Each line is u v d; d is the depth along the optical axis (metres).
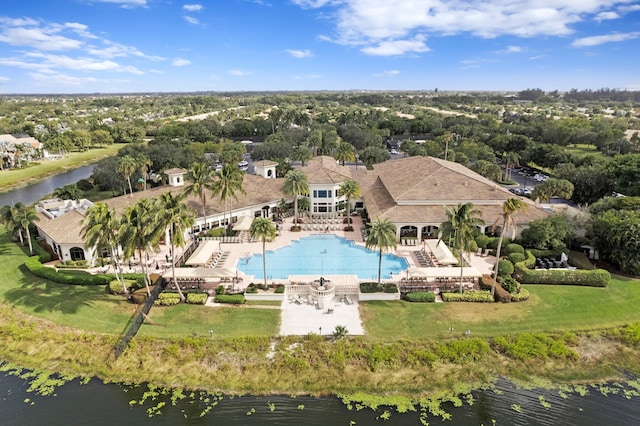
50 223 58.47
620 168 72.12
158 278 46.84
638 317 40.72
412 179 67.12
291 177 64.81
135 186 92.94
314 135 147.75
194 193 58.81
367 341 37.47
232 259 54.97
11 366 36.09
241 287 46.75
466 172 72.06
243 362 35.34
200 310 42.22
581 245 54.34
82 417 30.58
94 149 173.50
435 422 29.89
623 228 47.94
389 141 173.12
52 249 56.81
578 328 39.34
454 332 38.59
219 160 124.50
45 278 48.66
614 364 35.47
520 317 40.78
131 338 37.81
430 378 33.91
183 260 53.78
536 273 46.78
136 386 33.59
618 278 48.09
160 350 36.72
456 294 43.75
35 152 147.00
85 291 46.03
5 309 43.06
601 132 133.12
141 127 196.00
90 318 41.19
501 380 33.91
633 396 32.34
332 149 142.50
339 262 54.16
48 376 34.91
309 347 36.62
